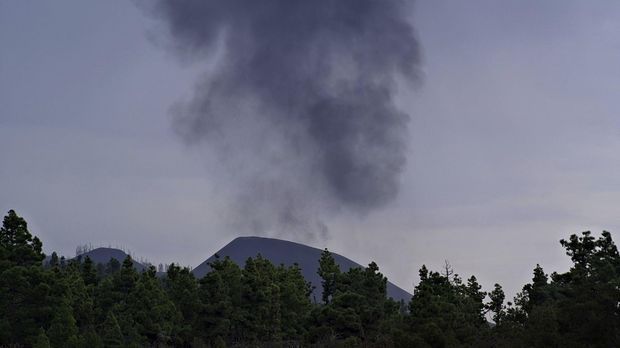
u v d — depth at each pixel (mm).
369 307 89250
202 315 92062
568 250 66438
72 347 69250
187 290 93875
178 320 89500
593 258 63250
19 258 76500
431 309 71938
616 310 47250
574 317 48438
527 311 78938
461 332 70750
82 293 84375
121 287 92188
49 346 66812
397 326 79188
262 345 90750
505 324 71500
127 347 75812
